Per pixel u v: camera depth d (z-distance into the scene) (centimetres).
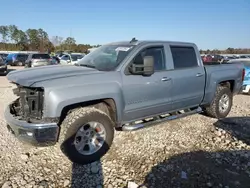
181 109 521
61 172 345
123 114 414
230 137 489
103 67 423
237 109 721
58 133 359
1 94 879
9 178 323
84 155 366
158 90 454
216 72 577
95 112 371
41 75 361
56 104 334
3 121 549
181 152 417
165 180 332
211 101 581
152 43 460
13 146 416
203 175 348
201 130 523
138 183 324
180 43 516
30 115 349
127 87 408
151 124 457
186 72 505
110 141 392
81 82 362
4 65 1661
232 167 374
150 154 405
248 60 1012
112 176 339
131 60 420
